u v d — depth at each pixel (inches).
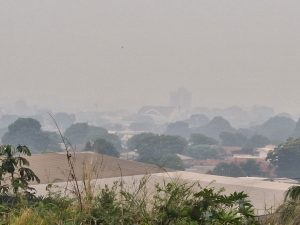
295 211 490.0
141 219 454.6
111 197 489.7
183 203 458.0
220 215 433.1
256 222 458.9
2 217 474.9
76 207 482.6
